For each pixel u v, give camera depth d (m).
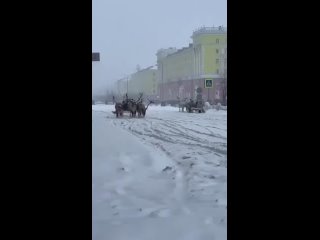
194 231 4.99
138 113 30.34
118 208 6.16
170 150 12.09
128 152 10.99
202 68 63.25
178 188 7.48
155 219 5.53
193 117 31.23
